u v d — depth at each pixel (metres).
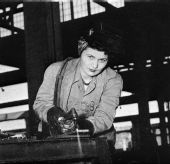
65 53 12.42
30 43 5.73
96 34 2.40
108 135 2.74
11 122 15.01
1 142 1.88
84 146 1.93
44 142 1.89
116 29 2.52
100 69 2.54
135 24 11.91
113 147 2.76
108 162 1.94
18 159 1.86
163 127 18.30
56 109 2.36
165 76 15.36
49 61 5.60
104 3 11.26
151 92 16.95
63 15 12.00
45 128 3.02
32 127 5.29
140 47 13.45
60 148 1.90
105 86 2.68
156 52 14.10
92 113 2.70
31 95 5.59
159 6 11.55
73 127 2.25
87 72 2.55
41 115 2.46
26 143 1.88
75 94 2.68
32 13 5.79
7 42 13.02
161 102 17.83
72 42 12.16
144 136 15.27
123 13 11.52
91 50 2.44
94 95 2.68
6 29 12.42
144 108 15.89
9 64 13.91
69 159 1.93
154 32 12.61
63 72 2.68
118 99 2.68
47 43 5.64
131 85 15.88
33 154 1.88
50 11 5.75
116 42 2.48
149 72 15.39
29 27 5.78
